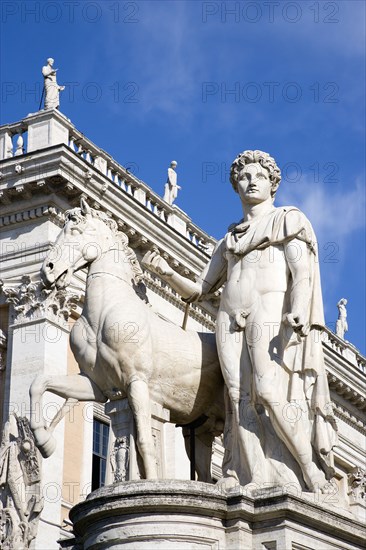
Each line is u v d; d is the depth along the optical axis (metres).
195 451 12.27
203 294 12.47
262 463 11.40
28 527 22.94
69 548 11.66
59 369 26.45
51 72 28.78
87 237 12.29
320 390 11.63
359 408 38.53
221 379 12.16
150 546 10.54
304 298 11.55
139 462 11.42
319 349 11.72
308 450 11.40
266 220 12.03
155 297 26.55
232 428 11.70
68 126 28.55
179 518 10.61
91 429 27.22
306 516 10.78
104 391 11.87
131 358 11.62
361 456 38.56
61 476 25.36
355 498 28.41
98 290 12.03
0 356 27.05
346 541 11.20
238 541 10.59
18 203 27.73
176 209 30.91
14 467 23.31
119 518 10.70
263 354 11.54
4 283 27.33
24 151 28.55
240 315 11.77
